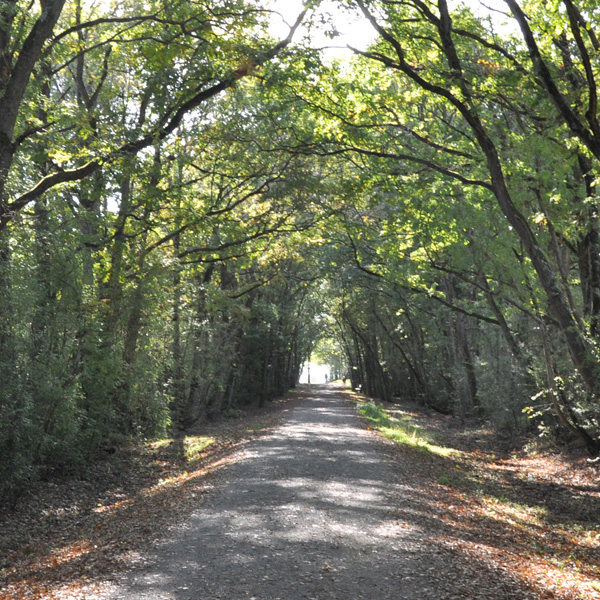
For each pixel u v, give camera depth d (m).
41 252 16.52
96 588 6.72
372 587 6.76
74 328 17.42
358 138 17.55
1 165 12.95
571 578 8.17
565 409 18.77
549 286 14.80
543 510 13.60
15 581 7.99
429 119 20.56
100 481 17.59
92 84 24.73
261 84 17.80
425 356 48.72
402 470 15.30
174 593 6.52
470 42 17.19
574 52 13.99
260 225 25.23
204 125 21.36
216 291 28.06
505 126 17.58
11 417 14.18
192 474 16.42
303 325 57.72
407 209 20.30
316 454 17.12
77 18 19.31
